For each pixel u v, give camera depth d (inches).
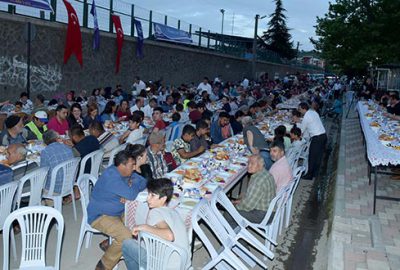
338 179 366.9
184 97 644.7
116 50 750.5
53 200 234.1
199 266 211.5
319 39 976.3
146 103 572.7
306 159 396.5
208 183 229.6
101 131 305.0
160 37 898.7
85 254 212.4
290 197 268.2
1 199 184.1
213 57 1184.2
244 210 223.8
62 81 627.5
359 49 858.8
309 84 1451.8
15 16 534.0
